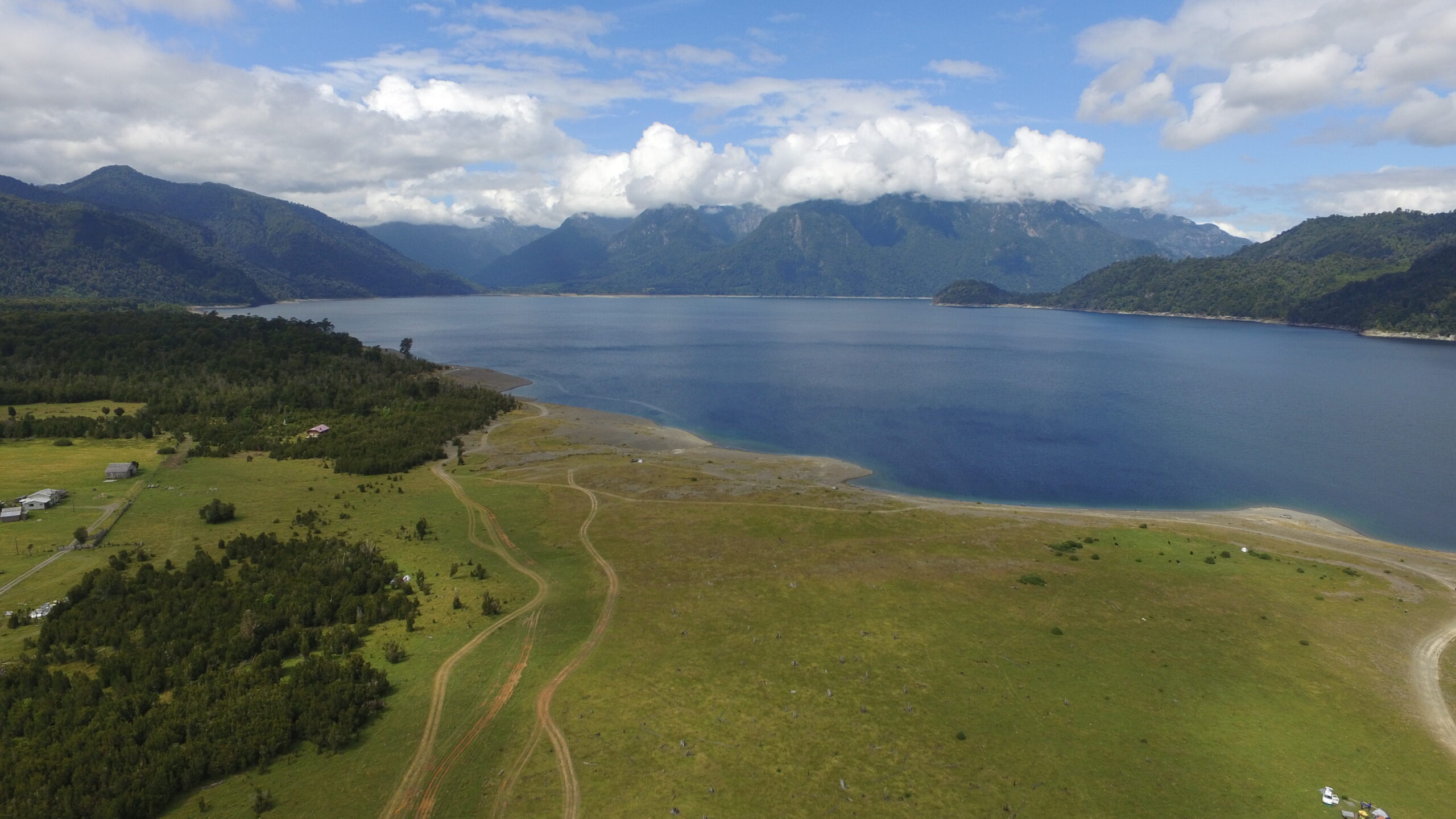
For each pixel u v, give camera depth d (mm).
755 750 60781
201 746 59375
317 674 69750
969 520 120562
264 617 80250
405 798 55438
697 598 89875
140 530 109688
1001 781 57281
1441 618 85688
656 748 61062
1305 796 56312
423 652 76812
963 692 69438
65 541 103312
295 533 110562
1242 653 77375
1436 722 66250
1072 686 70625
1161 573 97625
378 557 100438
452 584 94500
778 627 82188
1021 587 93125
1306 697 69625
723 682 70812
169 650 73500
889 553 105125
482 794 55875
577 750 60844
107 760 57094
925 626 82438
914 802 54969
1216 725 65062
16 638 77125
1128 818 53719
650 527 116750
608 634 80750
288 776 57875
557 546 108500
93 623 78312
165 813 53938
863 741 62000
